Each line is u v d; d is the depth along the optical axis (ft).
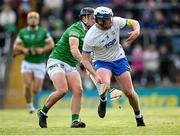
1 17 207.92
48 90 183.42
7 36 202.08
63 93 88.28
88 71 84.69
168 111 148.05
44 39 141.90
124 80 86.28
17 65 195.83
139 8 211.61
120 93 86.89
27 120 114.52
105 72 85.66
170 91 187.01
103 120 110.73
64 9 211.41
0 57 203.62
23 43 142.41
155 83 195.83
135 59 196.75
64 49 89.40
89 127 89.97
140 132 79.71
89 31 84.12
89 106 183.62
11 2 208.85
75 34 87.10
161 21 206.80
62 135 76.89
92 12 88.12
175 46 203.92
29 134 79.46
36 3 202.90
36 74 142.10
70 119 116.16
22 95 193.47
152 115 128.16
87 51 84.48
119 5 209.26
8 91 194.49
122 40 201.05
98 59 86.53
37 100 181.78
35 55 140.97
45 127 90.33
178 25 208.13
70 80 89.51
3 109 189.16
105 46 84.58
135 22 84.38
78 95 89.30
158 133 78.18
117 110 151.43
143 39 203.72
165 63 198.29
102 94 86.38
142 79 195.83
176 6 213.87
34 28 141.79
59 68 89.20
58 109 166.91
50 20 207.10
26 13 196.65
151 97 186.39
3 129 89.35
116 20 84.12
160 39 204.74
